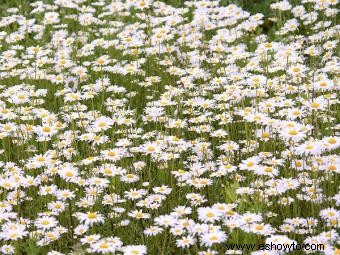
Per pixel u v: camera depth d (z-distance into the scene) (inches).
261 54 414.6
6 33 483.5
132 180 297.7
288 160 311.9
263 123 311.0
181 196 304.7
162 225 276.4
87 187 307.0
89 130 338.0
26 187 312.7
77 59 465.1
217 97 367.9
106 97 418.3
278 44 417.4
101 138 326.0
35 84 430.3
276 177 309.3
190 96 396.2
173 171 300.4
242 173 318.3
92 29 528.4
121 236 273.7
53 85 428.8
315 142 278.7
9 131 340.2
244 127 363.3
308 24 496.1
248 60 434.0
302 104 352.2
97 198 288.2
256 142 324.8
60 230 267.4
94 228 276.4
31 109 379.2
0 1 586.6
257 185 282.8
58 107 407.5
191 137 362.0
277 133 329.4
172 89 384.8
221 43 465.4
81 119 358.3
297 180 288.2
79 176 307.0
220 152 348.5
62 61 430.9
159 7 535.8
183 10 492.1
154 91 407.2
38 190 310.7
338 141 279.6
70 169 293.3
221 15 486.6
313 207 277.0
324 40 451.8
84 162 308.8
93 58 470.0
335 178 294.5
